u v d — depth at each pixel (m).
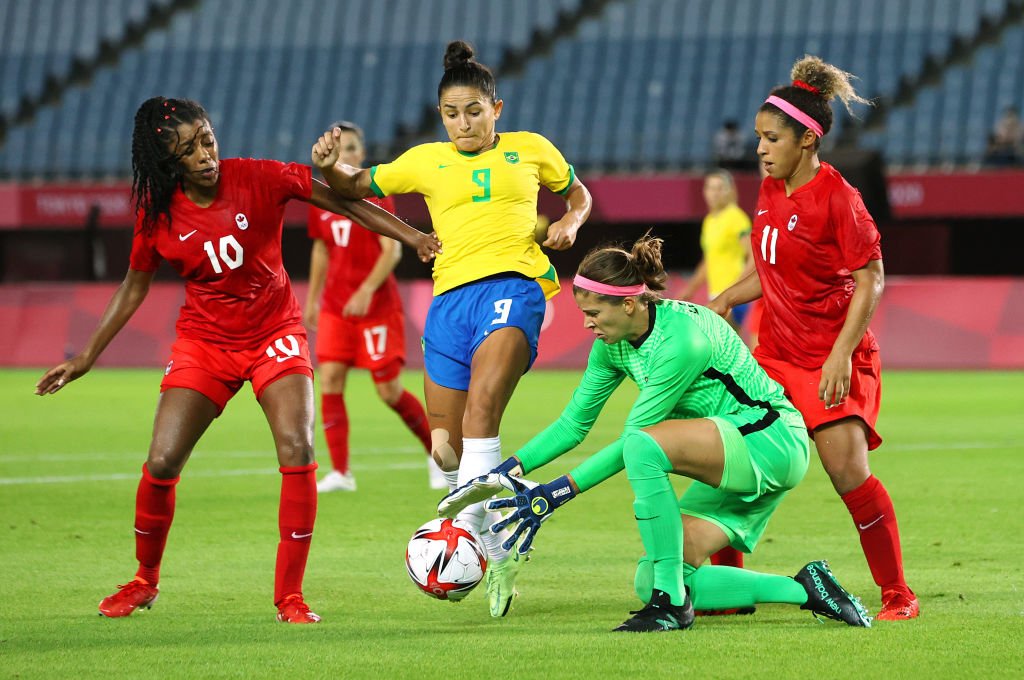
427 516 28.61
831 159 74.06
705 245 50.25
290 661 15.70
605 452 17.64
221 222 18.84
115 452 40.72
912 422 47.25
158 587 20.59
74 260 97.94
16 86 114.00
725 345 18.03
